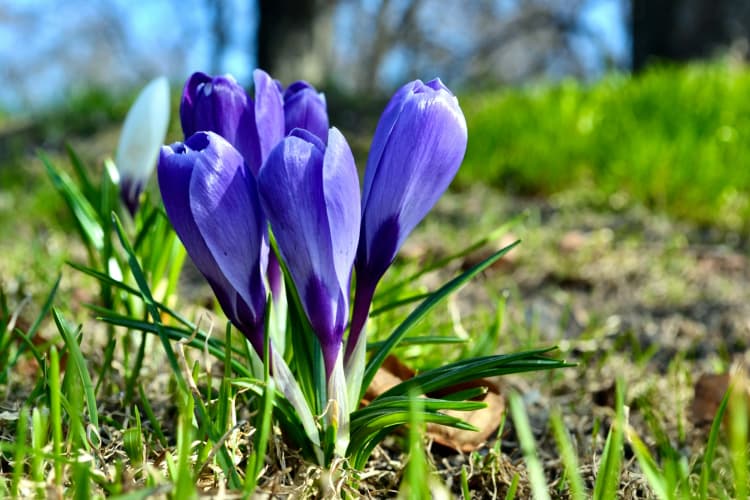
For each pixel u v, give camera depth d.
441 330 0.44
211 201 0.22
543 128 1.23
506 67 5.51
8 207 1.04
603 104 1.25
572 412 0.37
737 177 0.95
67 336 0.25
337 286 0.23
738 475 0.22
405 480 0.23
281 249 0.23
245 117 0.25
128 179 0.37
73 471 0.23
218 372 0.36
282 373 0.25
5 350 0.33
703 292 0.65
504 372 0.26
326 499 0.24
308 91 0.27
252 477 0.21
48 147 1.69
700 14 2.29
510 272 0.71
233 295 0.24
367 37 5.35
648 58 2.39
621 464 0.29
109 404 0.33
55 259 0.60
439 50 5.32
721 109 1.12
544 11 4.86
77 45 5.20
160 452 0.26
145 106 0.37
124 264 0.36
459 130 0.23
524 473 0.30
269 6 2.51
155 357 0.37
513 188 1.12
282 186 0.22
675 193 0.95
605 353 0.47
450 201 1.07
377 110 2.01
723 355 0.46
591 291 0.67
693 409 0.36
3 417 0.27
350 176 0.22
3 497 0.21
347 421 0.25
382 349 0.27
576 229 0.89
